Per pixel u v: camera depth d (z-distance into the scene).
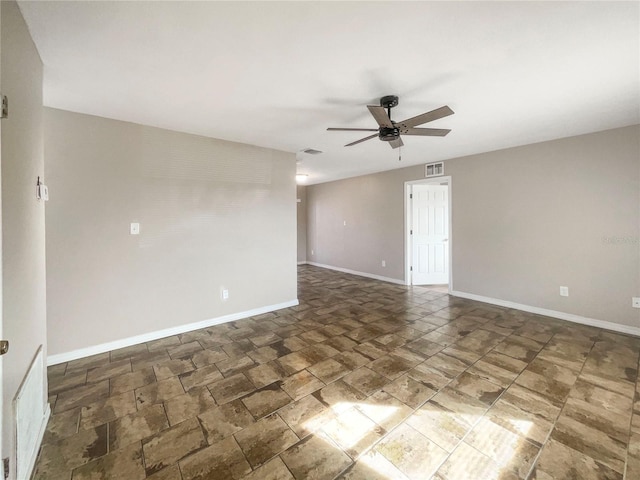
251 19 1.52
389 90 2.34
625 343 2.98
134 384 2.27
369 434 1.73
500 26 1.59
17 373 1.32
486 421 1.84
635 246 3.19
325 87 2.28
